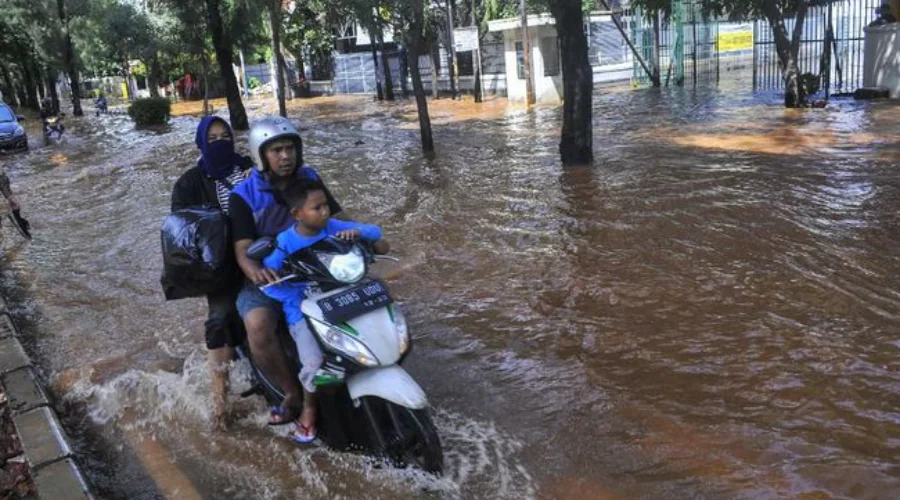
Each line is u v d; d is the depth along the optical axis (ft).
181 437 13.73
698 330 16.19
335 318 11.43
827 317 16.29
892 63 52.47
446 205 29.66
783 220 23.63
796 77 50.01
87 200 38.19
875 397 12.93
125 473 12.70
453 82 81.15
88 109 139.44
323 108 90.94
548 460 11.92
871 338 15.14
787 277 18.78
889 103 49.60
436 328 17.52
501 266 21.61
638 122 49.70
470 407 13.80
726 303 17.52
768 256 20.43
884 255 19.81
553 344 16.15
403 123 63.67
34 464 12.71
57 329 19.56
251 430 13.74
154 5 95.25
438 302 19.19
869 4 72.74
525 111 63.57
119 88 187.83
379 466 12.02
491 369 15.25
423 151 44.60
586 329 16.75
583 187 30.78
